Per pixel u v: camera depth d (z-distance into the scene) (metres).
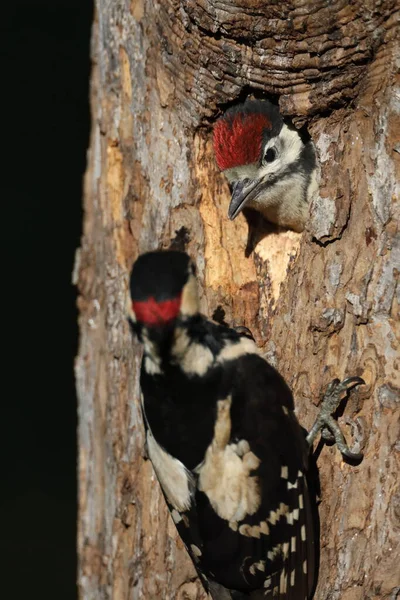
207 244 11.03
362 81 9.62
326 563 9.68
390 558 9.31
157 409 9.12
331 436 9.63
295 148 11.34
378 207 9.55
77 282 12.66
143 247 11.20
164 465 9.24
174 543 10.88
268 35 9.90
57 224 17.67
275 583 9.30
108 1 11.45
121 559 11.61
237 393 9.12
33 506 16.58
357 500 9.54
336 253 9.80
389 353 9.45
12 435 17.45
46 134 17.61
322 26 9.61
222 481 9.09
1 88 17.53
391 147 9.47
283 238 11.60
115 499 11.64
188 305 8.76
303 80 9.92
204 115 10.73
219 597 9.41
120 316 11.55
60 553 16.28
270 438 9.14
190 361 8.96
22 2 17.48
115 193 11.56
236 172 11.13
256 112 11.09
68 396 17.81
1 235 17.64
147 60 10.91
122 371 11.52
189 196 10.91
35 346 17.88
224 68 10.31
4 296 17.75
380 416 9.46
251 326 10.92
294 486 9.28
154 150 10.98
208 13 10.06
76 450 17.52
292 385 10.02
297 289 10.09
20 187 17.62
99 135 11.92
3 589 16.02
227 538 9.14
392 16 9.27
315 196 10.02
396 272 9.45
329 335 9.80
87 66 17.58
